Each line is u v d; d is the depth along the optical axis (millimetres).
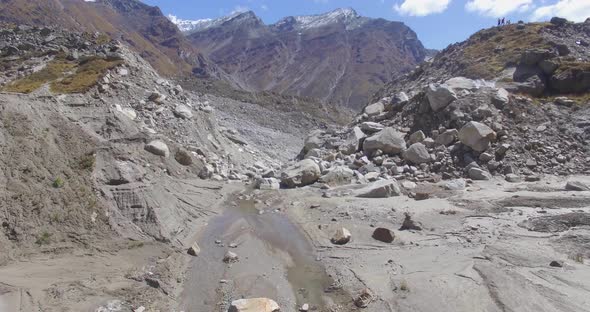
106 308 10797
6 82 32188
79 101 26641
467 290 11273
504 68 43750
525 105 28266
